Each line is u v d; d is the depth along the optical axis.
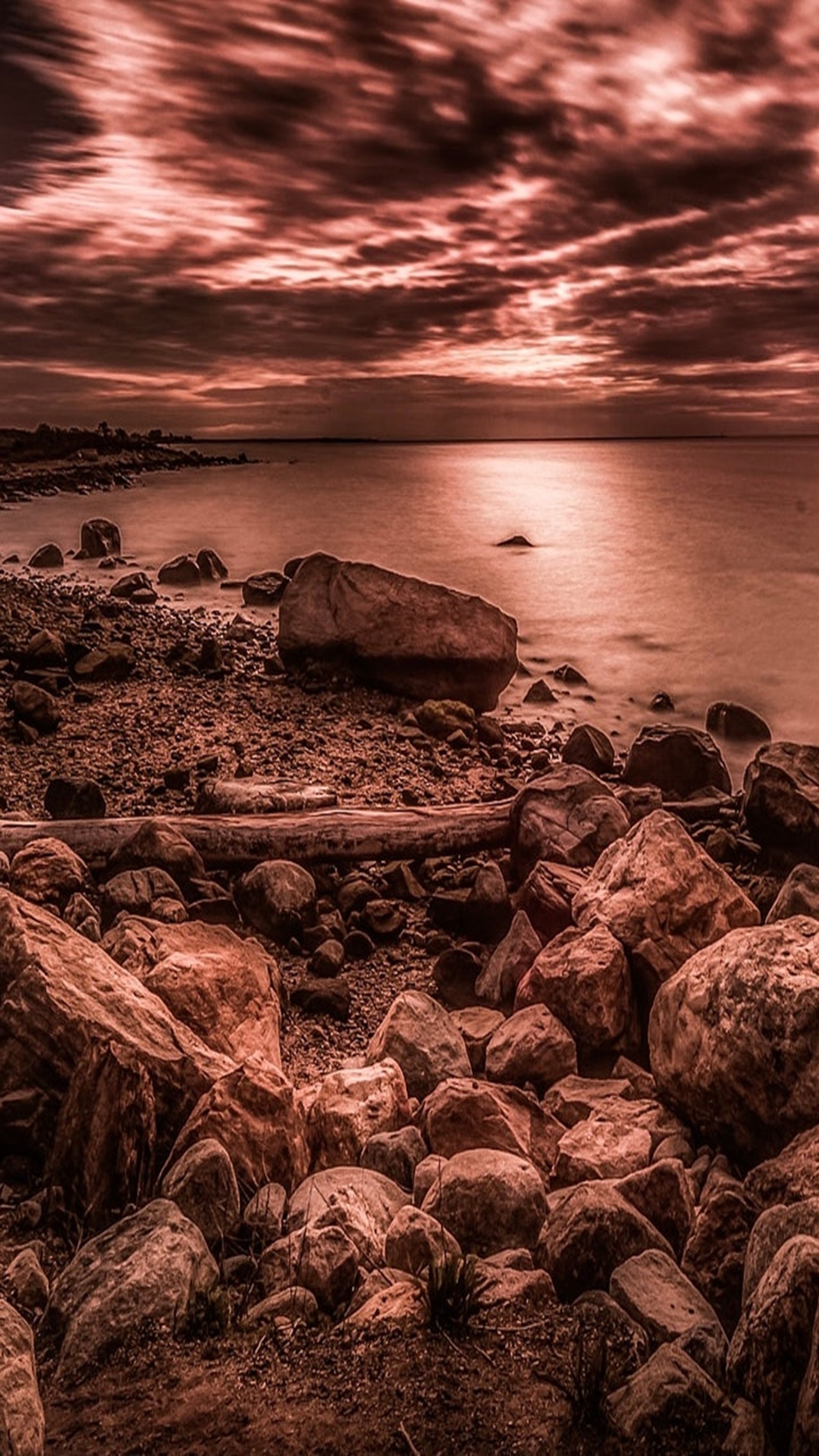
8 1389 3.34
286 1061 7.05
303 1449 3.38
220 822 9.66
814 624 26.17
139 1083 5.29
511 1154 5.34
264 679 17.52
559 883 8.68
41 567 32.25
